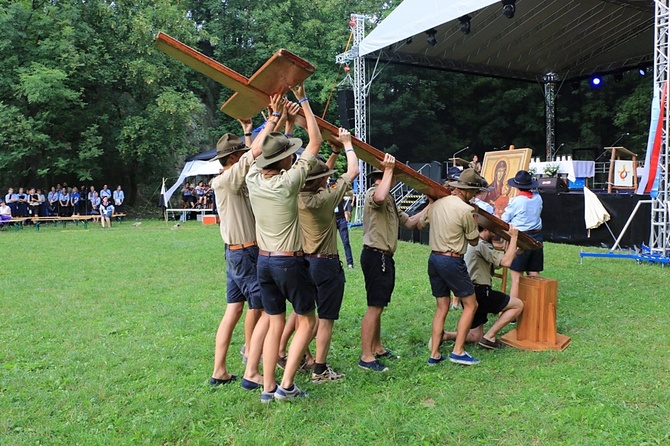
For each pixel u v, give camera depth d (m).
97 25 22.44
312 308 3.71
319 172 3.93
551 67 19.67
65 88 20.05
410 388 3.98
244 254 4.00
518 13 14.10
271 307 3.69
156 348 4.97
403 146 24.48
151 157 24.36
